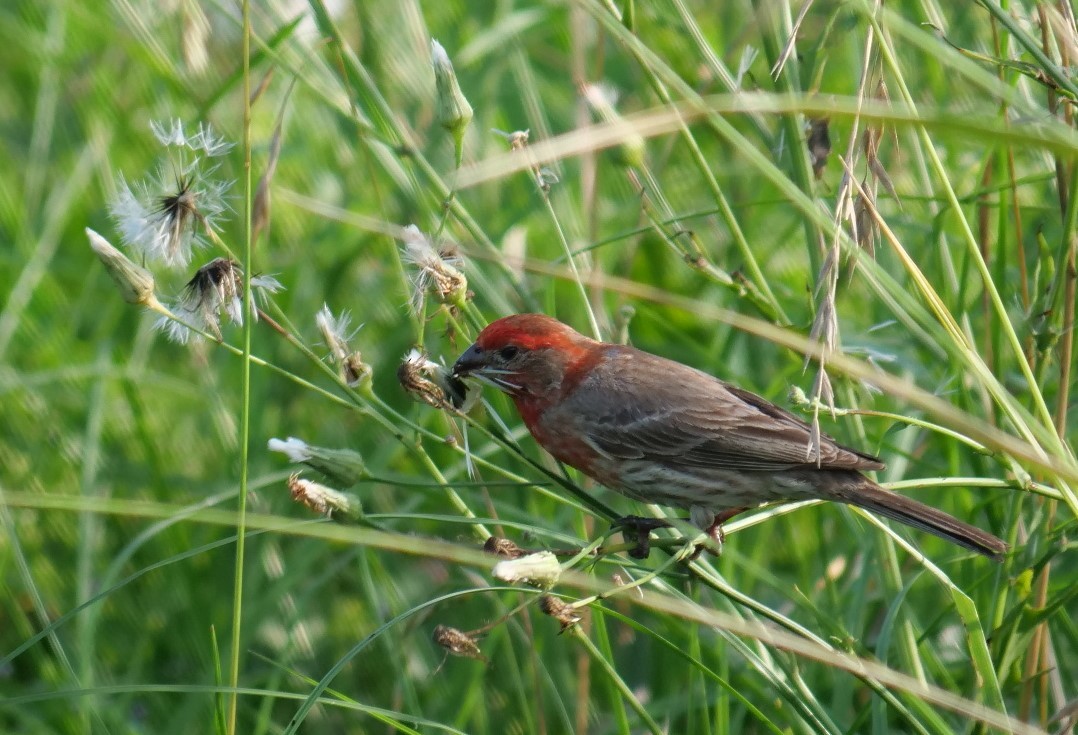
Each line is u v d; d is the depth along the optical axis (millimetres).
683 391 9797
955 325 7453
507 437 8492
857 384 10023
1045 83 7824
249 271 7160
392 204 12711
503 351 10008
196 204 7719
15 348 12766
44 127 13672
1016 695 9766
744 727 10141
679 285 13148
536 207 11945
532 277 12836
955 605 8359
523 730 10273
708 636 10359
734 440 9523
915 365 10516
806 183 9398
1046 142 4977
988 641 8828
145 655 10758
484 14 15023
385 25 12594
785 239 12227
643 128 6027
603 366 9992
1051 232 11398
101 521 11445
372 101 9039
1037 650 9070
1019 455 6387
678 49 13461
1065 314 8820
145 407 12195
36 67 15344
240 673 10375
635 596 7438
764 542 10641
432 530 11508
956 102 10812
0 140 14984
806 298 10312
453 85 8109
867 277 8039
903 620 8953
